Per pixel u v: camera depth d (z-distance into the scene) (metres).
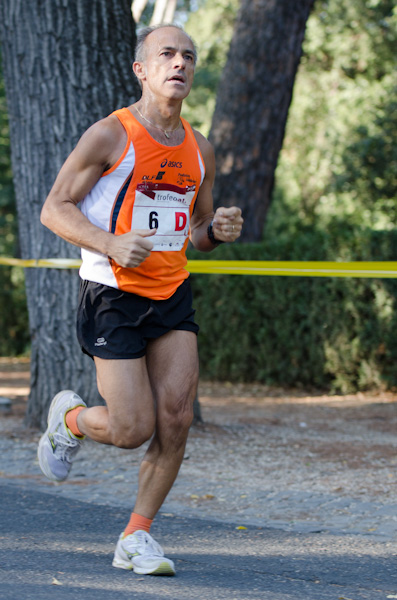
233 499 8.55
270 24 19.83
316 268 11.45
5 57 11.83
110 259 5.80
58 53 11.48
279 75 20.09
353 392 18.41
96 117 11.62
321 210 39.00
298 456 10.80
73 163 5.75
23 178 11.79
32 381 12.15
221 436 11.99
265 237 41.06
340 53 42.69
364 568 6.27
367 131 32.34
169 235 5.92
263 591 5.65
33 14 11.48
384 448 11.45
